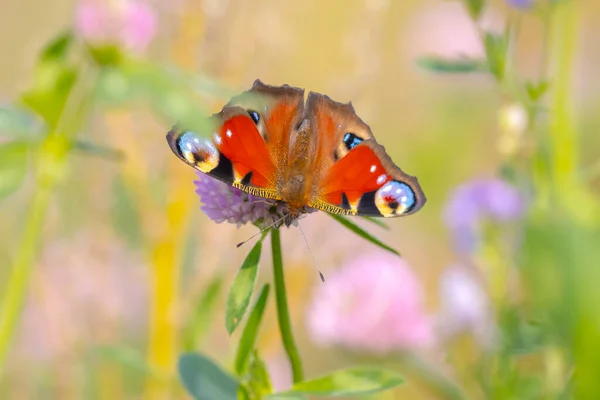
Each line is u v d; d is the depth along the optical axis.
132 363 0.93
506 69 0.92
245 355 0.83
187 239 0.98
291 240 0.99
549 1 0.92
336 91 1.00
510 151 0.93
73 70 0.87
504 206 0.94
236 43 0.96
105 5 0.86
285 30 0.99
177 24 0.94
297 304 0.99
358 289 0.93
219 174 0.84
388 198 0.85
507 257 0.94
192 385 0.83
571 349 0.62
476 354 0.94
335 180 0.85
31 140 0.87
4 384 0.98
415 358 0.93
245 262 0.83
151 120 0.96
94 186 0.98
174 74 0.85
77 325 0.98
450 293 0.95
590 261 0.57
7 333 0.88
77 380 0.98
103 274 0.98
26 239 0.88
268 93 0.86
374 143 0.86
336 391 0.83
